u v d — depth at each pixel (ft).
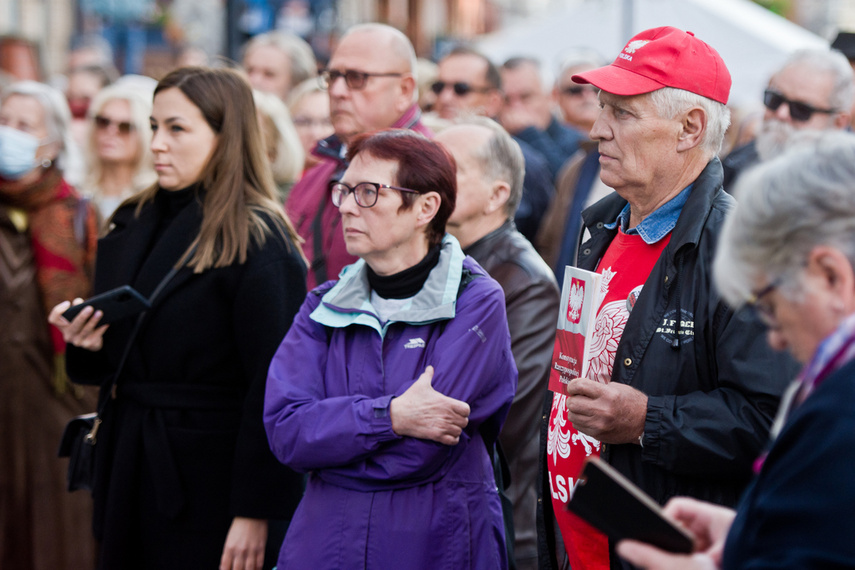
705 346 13.64
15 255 25.45
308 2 79.20
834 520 7.81
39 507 25.64
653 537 9.50
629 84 14.29
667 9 58.75
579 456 15.17
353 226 14.76
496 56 67.41
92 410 26.55
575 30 64.18
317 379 15.05
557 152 44.91
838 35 29.22
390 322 14.76
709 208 14.06
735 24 56.80
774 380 12.91
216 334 18.10
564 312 14.51
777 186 8.91
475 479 14.57
